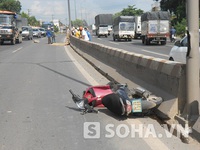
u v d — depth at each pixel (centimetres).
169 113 608
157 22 3612
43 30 8312
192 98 575
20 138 559
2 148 515
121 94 652
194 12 568
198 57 576
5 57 2214
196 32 572
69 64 1734
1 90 992
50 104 800
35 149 509
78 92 952
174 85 620
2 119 672
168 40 4725
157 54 2281
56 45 3931
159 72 692
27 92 957
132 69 891
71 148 511
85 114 703
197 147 500
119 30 4747
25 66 1658
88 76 1269
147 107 643
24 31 5838
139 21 5569
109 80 1148
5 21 4016
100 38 6078
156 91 696
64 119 668
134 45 3594
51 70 1484
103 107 743
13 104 802
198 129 525
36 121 656
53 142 539
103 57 1353
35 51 2841
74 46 3011
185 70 595
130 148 505
